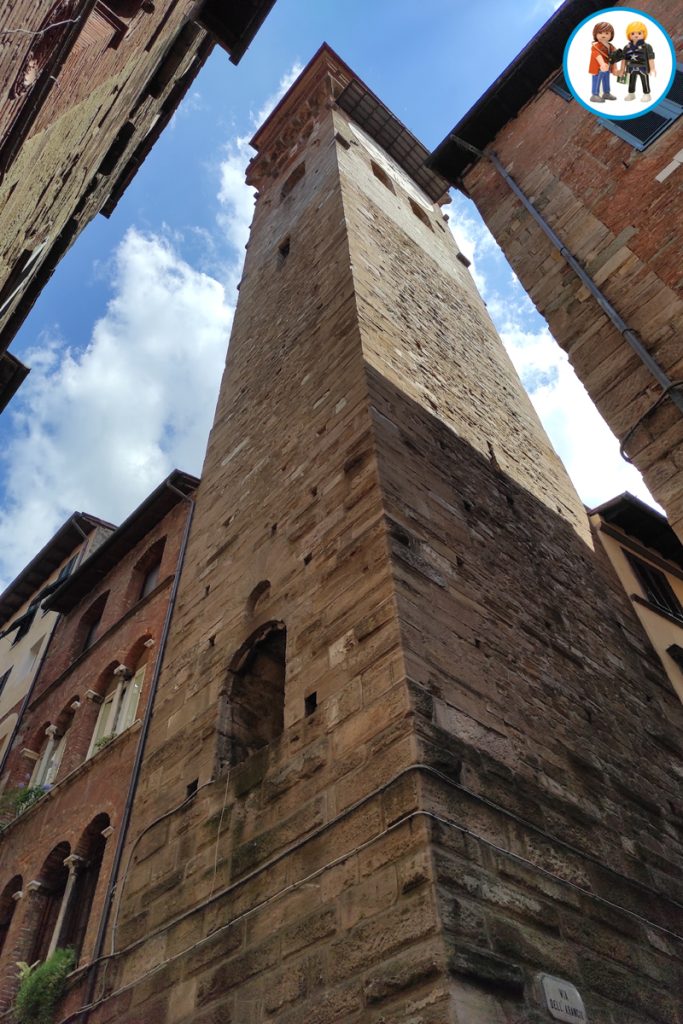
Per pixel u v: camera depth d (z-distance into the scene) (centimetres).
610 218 1159
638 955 764
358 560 967
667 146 1133
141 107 1580
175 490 1911
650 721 1230
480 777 759
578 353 1106
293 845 770
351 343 1379
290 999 662
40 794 1536
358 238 1825
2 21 737
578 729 1011
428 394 1430
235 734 1037
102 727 1573
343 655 877
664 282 1038
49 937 1228
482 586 1062
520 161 1408
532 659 1041
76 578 2156
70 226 1281
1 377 1559
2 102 802
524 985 614
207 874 862
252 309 2147
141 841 1030
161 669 1351
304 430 1348
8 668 2361
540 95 1448
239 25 1577
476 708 837
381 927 629
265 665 1130
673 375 967
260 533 1266
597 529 1789
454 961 575
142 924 916
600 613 1412
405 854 652
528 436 1827
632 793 1006
